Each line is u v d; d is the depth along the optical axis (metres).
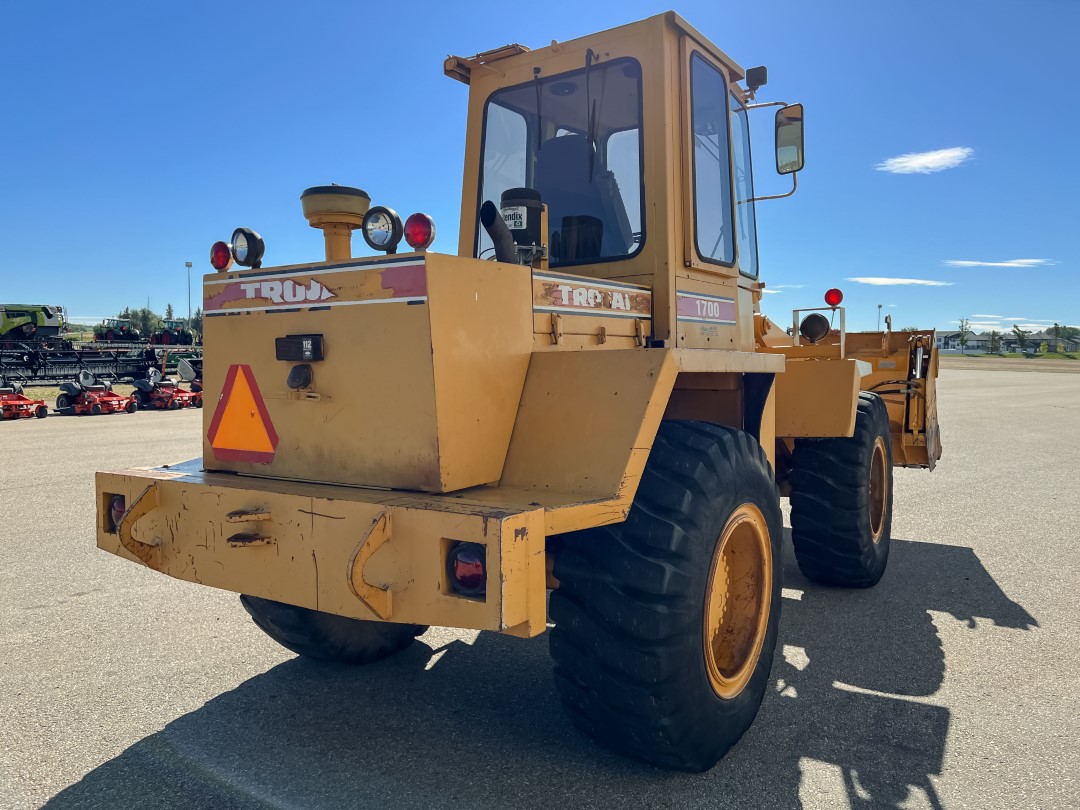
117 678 3.39
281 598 2.36
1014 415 16.83
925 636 3.92
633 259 3.18
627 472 2.29
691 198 3.26
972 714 3.05
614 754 2.74
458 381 2.35
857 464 4.40
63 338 25.39
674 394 3.68
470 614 2.00
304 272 2.55
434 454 2.29
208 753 2.75
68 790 2.51
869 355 6.28
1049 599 4.52
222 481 2.60
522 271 2.59
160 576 4.89
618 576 2.34
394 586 2.13
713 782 2.56
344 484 2.49
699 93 3.42
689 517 2.43
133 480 2.71
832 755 2.74
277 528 2.35
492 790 2.51
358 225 2.83
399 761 2.69
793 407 4.10
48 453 9.87
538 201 2.97
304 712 3.07
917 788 2.52
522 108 3.49
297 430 2.59
